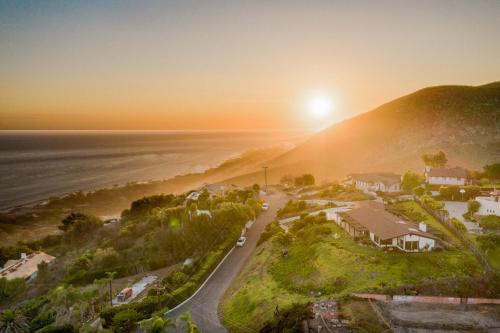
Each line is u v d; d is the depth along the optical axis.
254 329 40.88
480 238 50.62
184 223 81.81
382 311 38.28
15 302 65.50
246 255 71.06
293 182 158.12
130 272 69.69
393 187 99.56
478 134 183.38
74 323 49.19
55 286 68.50
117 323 44.94
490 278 42.59
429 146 186.12
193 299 53.09
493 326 35.53
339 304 40.06
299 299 43.44
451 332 34.62
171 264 72.25
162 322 37.16
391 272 45.47
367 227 58.69
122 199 191.88
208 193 119.69
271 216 98.94
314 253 56.19
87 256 76.56
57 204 172.62
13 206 168.88
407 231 52.47
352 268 48.09
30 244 107.69
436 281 42.56
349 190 105.00
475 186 87.81
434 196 85.62
